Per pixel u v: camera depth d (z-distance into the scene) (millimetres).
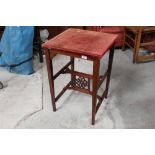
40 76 2592
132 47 2992
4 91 2324
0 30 2939
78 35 1797
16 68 2602
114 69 2713
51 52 1684
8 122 1913
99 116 1958
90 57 1511
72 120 1924
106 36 1771
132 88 2332
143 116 1952
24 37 2400
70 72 1971
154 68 2721
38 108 2070
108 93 2256
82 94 2252
